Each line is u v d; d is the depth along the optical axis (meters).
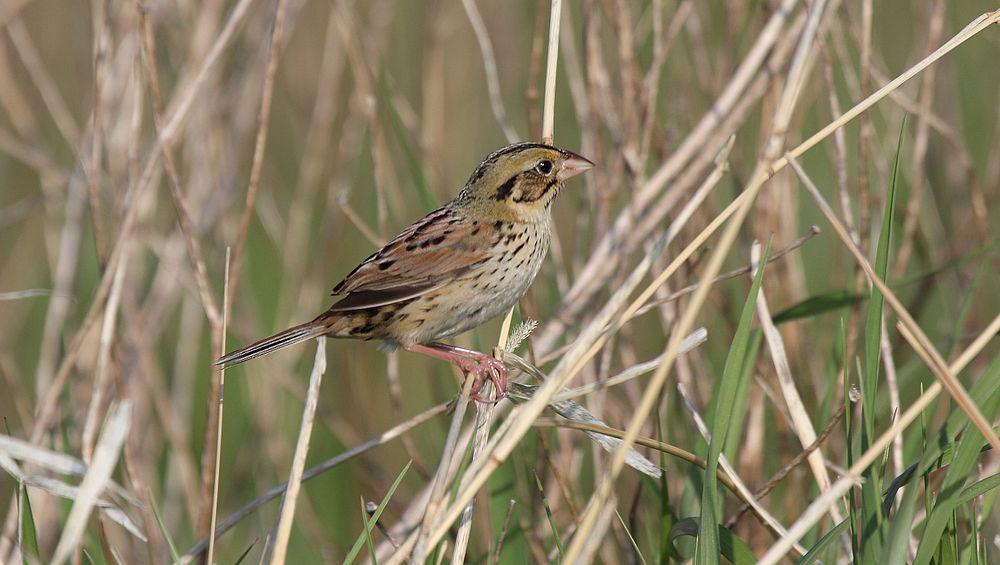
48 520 10.73
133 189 10.07
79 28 16.28
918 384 11.55
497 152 9.66
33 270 14.93
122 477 12.39
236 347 12.83
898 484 6.71
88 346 11.76
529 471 9.53
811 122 13.79
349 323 9.34
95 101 10.25
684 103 12.32
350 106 13.33
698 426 7.79
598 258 10.26
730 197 12.47
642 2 14.64
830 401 9.01
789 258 11.16
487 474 6.27
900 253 11.09
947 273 12.38
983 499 7.50
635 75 11.38
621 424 10.77
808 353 11.24
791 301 11.20
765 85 10.66
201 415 13.41
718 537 6.55
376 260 9.46
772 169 6.59
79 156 12.23
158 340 13.94
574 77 11.35
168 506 11.96
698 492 8.14
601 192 10.84
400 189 14.31
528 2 14.77
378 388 13.91
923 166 11.60
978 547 6.98
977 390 6.34
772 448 11.46
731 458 7.86
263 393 12.58
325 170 15.22
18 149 12.70
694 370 10.70
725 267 12.09
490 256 9.42
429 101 12.52
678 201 11.30
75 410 11.49
